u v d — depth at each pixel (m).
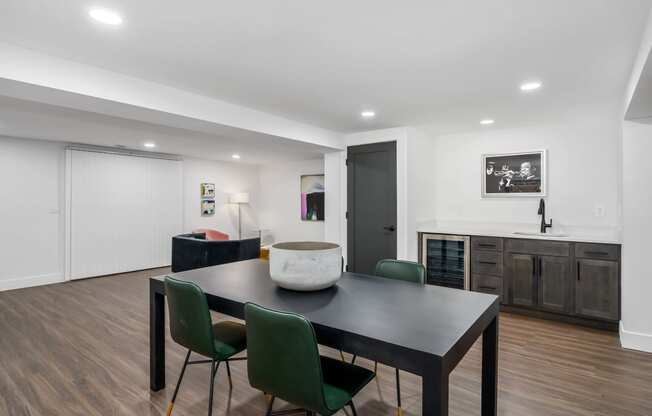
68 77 2.37
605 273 3.38
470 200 4.75
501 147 4.52
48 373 2.55
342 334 1.40
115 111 2.87
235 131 3.62
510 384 2.40
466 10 1.76
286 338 1.38
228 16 1.83
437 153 5.00
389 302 1.77
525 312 3.85
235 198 7.86
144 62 2.42
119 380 2.46
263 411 2.12
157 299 2.32
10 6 1.72
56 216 5.42
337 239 5.02
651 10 1.73
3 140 4.95
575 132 4.08
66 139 5.22
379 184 4.58
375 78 2.72
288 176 8.23
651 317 2.91
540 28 1.94
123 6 1.72
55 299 4.48
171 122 3.23
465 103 3.37
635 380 2.45
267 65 2.47
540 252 3.72
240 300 1.81
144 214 6.42
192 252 5.01
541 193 4.25
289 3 1.70
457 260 4.23
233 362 2.78
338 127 4.45
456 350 1.28
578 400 2.21
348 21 1.87
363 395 2.29
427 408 1.20
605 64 2.42
